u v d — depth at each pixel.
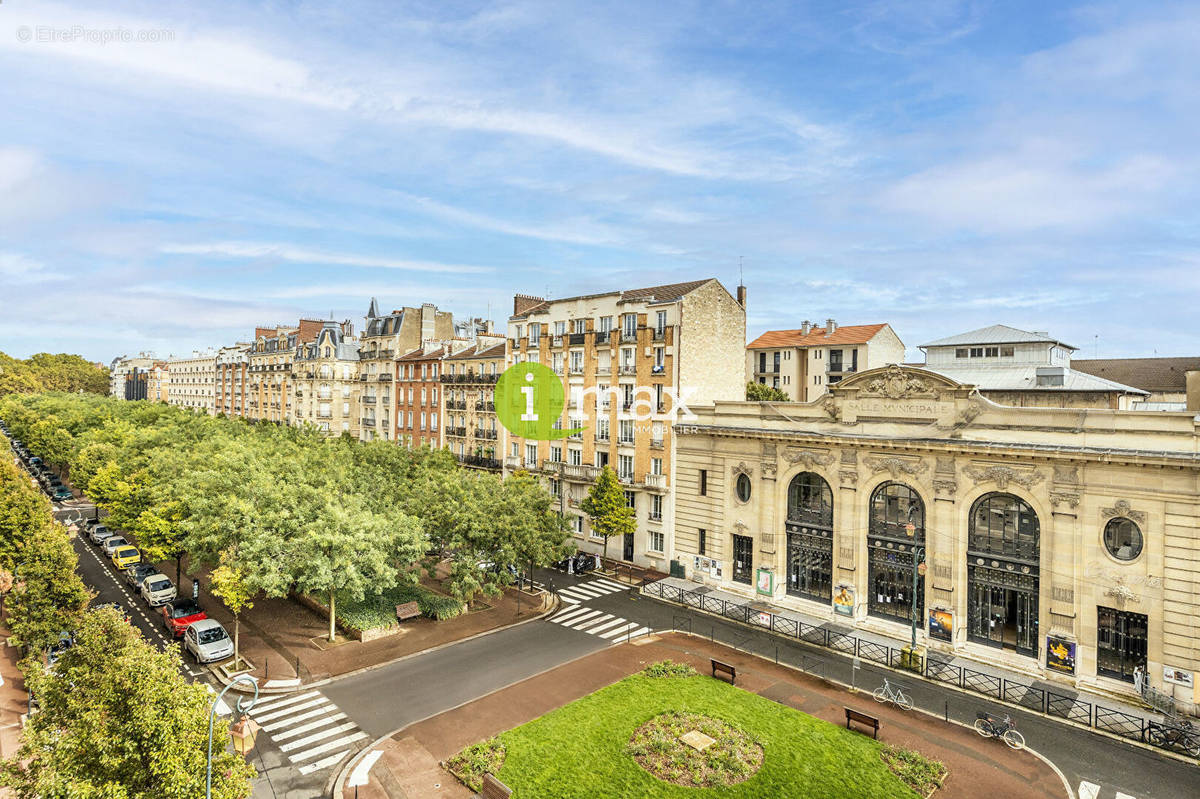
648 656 32.03
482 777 21.02
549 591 42.91
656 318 47.91
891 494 35.50
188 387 144.00
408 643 33.69
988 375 48.72
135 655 15.73
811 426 38.72
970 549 32.62
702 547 44.59
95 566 47.84
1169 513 26.91
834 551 37.22
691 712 25.55
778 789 20.77
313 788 21.20
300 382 85.62
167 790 14.02
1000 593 31.91
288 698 27.53
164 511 38.88
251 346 113.56
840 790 20.78
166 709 14.82
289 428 69.69
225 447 49.50
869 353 69.56
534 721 25.02
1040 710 26.70
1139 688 27.28
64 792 13.19
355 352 83.81
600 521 45.69
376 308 81.88
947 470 32.91
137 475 45.38
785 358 76.75
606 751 22.80
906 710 26.62
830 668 30.89
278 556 30.08
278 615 37.62
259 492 33.44
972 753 23.38
